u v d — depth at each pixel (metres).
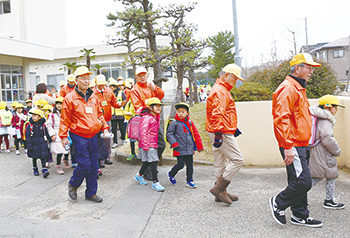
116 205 4.95
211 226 4.15
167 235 3.94
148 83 6.39
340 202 4.81
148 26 8.55
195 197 5.23
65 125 5.02
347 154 6.61
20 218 4.51
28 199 5.34
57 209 4.85
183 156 5.72
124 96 10.13
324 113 4.49
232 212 4.57
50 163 8.09
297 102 3.87
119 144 10.36
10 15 30.00
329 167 4.46
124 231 4.05
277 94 3.92
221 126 4.55
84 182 6.30
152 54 8.62
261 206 4.75
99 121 5.24
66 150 7.11
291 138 3.86
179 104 5.66
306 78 3.96
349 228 3.97
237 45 12.12
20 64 23.66
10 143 11.20
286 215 4.43
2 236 3.94
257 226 4.11
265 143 7.05
